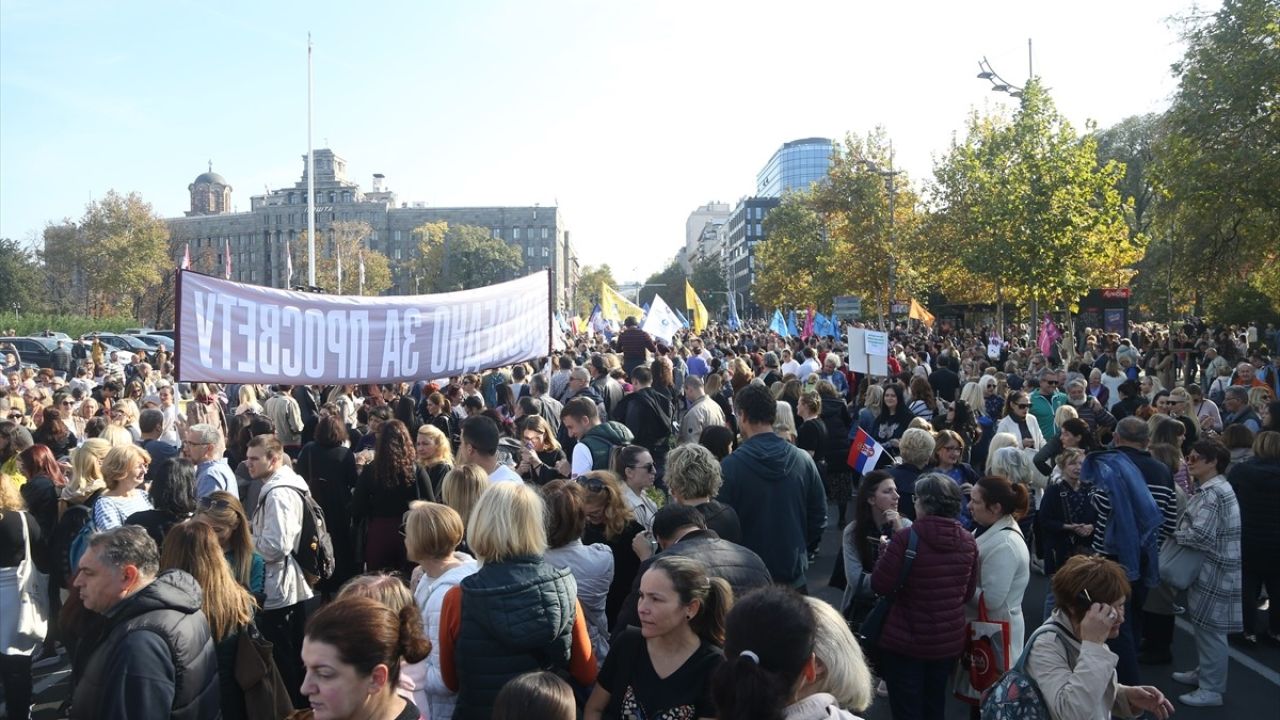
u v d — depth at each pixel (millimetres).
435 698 4137
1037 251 31219
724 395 13125
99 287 72688
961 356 27062
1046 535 6934
